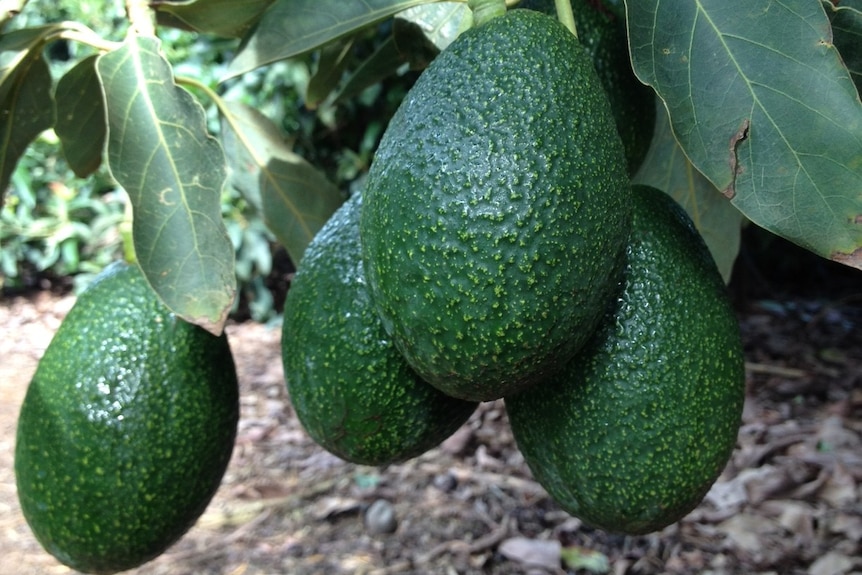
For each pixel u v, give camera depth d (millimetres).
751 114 232
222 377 323
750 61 232
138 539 313
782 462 840
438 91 235
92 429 302
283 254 1426
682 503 267
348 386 279
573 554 720
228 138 395
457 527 772
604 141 233
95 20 1404
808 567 678
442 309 224
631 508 266
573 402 260
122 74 274
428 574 703
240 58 305
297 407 297
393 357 276
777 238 1359
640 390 255
